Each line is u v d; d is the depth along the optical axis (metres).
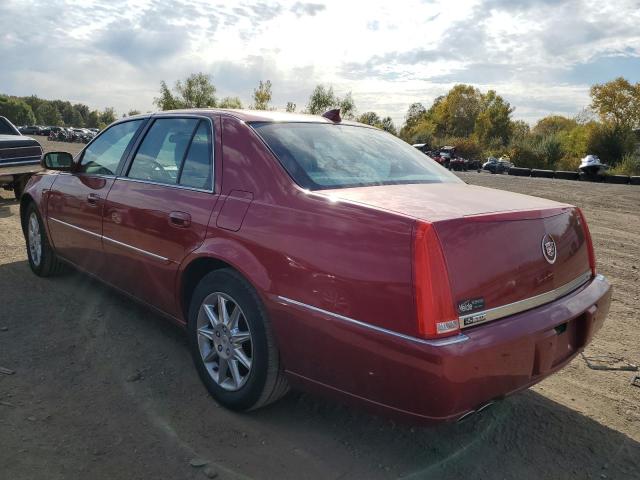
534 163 43.81
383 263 2.28
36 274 5.22
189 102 45.84
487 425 3.00
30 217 5.21
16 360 3.46
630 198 15.93
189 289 3.35
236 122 3.27
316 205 2.62
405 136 79.19
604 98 45.97
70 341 3.78
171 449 2.63
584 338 2.76
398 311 2.21
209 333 3.09
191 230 3.13
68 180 4.53
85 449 2.59
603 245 8.08
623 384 3.54
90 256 4.21
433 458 2.68
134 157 3.91
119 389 3.18
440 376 2.12
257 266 2.72
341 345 2.39
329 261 2.44
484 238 2.36
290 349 2.62
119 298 4.68
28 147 9.50
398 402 2.27
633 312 4.96
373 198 2.62
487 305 2.32
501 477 2.55
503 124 69.62
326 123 3.62
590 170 27.98
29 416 2.84
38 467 2.43
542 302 2.58
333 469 2.55
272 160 2.96
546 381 3.56
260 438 2.77
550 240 2.66
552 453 2.76
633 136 42.19
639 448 2.83
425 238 2.21
